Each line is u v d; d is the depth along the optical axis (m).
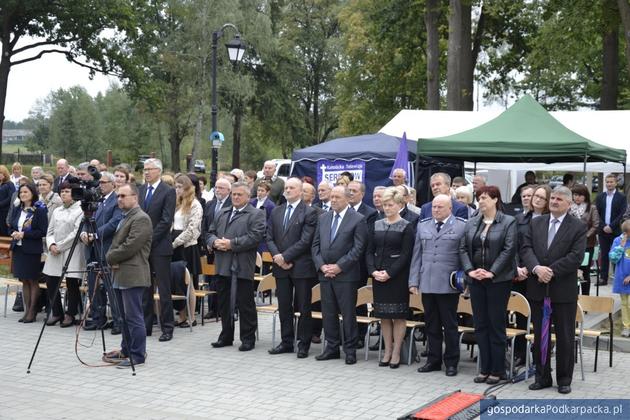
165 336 9.50
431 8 25.38
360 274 8.71
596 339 8.38
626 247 9.73
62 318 10.48
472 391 7.21
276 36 48.03
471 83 25.09
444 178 9.09
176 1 42.09
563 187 7.18
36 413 6.12
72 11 33.34
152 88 36.88
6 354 8.53
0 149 33.34
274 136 50.78
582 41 24.42
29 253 10.37
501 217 7.44
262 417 6.22
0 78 33.38
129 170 10.03
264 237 9.11
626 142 15.20
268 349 9.07
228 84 42.91
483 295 7.48
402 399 6.86
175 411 6.36
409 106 37.31
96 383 7.30
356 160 14.88
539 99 38.97
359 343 9.28
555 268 7.07
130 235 7.87
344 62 48.75
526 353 8.02
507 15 27.81
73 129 63.97
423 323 8.50
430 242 7.87
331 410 6.45
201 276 12.16
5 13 32.56
